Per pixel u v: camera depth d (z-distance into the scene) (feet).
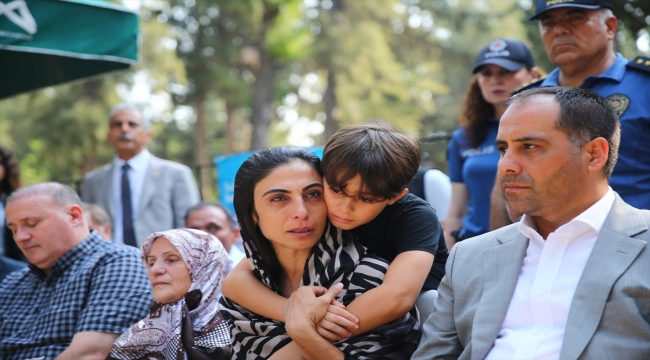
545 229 7.27
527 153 6.84
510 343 6.89
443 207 13.79
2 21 13.98
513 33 83.05
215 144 95.50
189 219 14.23
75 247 11.06
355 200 7.55
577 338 6.45
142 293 10.59
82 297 10.66
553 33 11.13
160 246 9.56
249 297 8.14
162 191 17.80
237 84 73.10
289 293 8.27
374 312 7.54
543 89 7.03
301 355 7.73
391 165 7.39
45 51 14.49
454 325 7.63
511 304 7.11
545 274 6.97
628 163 10.15
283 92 79.05
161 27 67.05
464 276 7.55
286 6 69.82
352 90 78.38
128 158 18.03
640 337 6.35
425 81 83.10
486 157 12.83
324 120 84.33
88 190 18.53
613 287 6.51
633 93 10.41
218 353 9.32
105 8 15.34
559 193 6.81
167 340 9.30
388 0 80.64
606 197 6.97
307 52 75.25
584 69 11.09
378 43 76.23
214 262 9.78
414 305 8.32
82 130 67.05
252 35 71.31
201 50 72.28
